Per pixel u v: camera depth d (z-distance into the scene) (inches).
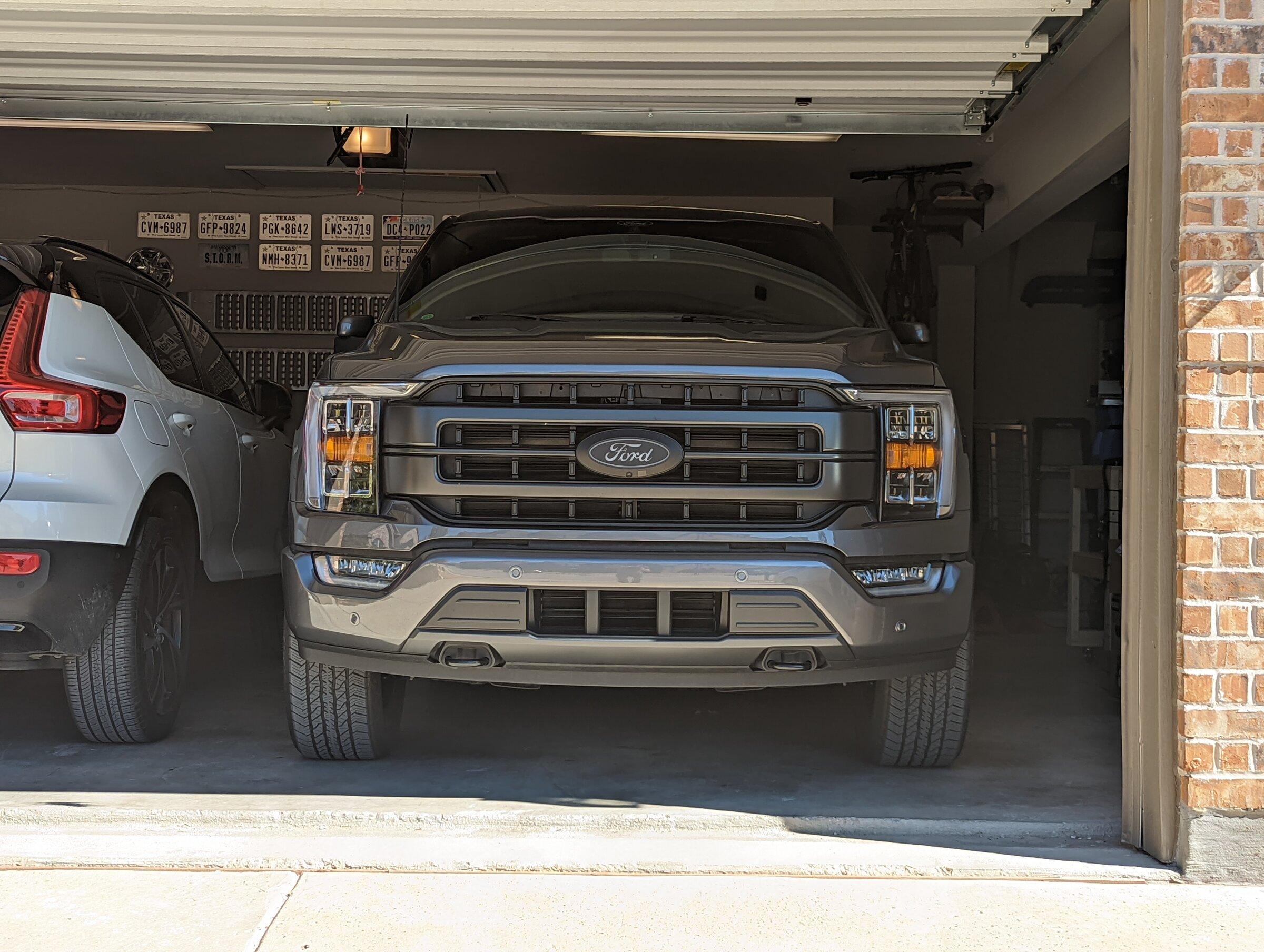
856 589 120.6
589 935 97.3
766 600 119.3
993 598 317.7
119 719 145.4
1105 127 260.2
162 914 100.0
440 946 94.5
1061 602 309.9
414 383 121.6
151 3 136.6
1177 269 111.4
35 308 135.1
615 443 120.1
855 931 98.7
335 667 133.5
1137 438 118.0
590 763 146.6
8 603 127.1
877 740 142.3
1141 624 117.0
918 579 125.0
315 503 124.3
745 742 158.1
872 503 122.9
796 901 105.0
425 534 120.5
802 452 121.4
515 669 121.6
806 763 147.3
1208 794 110.0
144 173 372.5
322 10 137.8
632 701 183.2
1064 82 284.0
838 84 162.4
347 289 390.9
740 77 161.2
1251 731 109.7
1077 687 203.2
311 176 368.5
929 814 125.3
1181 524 109.8
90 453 133.7
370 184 378.9
